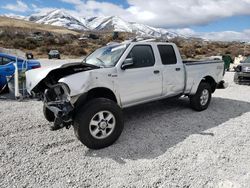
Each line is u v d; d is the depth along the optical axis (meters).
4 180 3.13
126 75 4.57
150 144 4.25
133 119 5.63
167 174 3.29
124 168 3.46
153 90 5.13
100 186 3.03
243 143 4.29
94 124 4.02
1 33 54.16
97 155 3.86
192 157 3.75
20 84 7.88
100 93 4.51
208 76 6.61
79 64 4.45
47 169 3.42
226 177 3.22
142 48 5.01
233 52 42.25
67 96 3.91
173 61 5.62
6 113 6.10
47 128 5.04
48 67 4.33
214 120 5.60
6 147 4.09
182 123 5.35
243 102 7.51
